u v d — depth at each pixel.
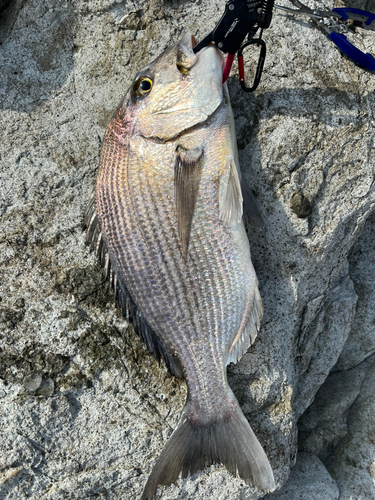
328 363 0.73
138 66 0.63
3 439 0.57
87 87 0.63
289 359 0.64
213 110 0.52
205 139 0.52
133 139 0.52
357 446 0.75
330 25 0.62
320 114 0.61
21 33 0.64
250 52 0.62
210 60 0.52
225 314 0.55
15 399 0.57
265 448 0.62
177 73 0.52
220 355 0.55
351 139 0.62
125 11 0.63
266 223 0.61
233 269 0.54
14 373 0.58
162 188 0.52
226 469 0.60
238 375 0.62
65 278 0.60
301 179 0.61
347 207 0.63
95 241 0.58
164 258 0.53
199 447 0.56
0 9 0.67
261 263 0.62
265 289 0.62
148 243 0.53
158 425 0.59
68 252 0.60
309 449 0.76
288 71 0.62
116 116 0.54
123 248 0.54
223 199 0.52
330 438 0.76
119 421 0.59
